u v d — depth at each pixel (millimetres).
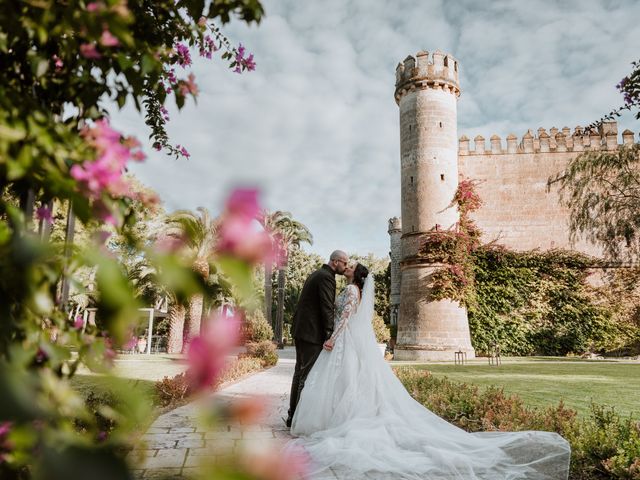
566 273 28094
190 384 649
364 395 4457
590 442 3623
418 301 24203
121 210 1252
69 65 1532
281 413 5973
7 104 1023
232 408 642
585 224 16203
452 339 23359
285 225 31000
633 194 14859
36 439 671
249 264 640
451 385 6629
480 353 27172
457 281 24078
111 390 899
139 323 848
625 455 3375
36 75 1350
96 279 830
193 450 3795
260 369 13570
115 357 1123
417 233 24797
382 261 68188
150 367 12500
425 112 25484
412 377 7816
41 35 1125
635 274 27562
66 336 1106
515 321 27578
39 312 1017
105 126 1177
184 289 690
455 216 25094
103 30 1088
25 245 882
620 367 16516
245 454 624
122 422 868
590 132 7199
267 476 613
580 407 6699
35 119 1089
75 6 1069
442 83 25484
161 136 3178
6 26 1147
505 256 28328
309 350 5281
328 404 4543
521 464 3520
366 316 4961
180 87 1669
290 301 47219
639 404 7105
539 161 30156
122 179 1093
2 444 699
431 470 3410
